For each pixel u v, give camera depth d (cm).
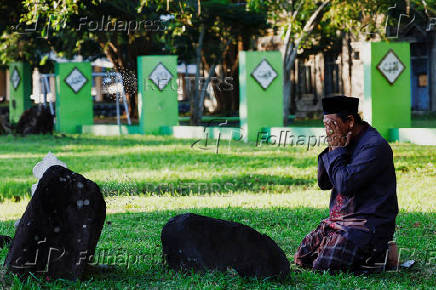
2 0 2670
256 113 2188
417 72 3441
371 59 2016
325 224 604
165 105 2592
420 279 565
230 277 519
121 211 964
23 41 2931
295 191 1160
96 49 3222
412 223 809
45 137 2495
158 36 2878
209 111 3512
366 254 575
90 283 514
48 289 493
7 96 4841
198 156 1672
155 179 1298
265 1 2230
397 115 2048
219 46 2981
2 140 2378
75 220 509
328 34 2702
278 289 506
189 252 538
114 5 2559
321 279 548
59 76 2897
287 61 2464
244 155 1669
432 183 1187
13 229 823
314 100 3294
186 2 1655
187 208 966
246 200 1044
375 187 581
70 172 516
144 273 558
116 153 1814
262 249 533
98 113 3966
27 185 1311
